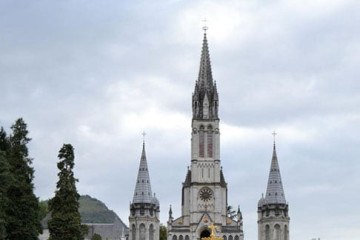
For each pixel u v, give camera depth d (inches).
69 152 4288.9
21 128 4274.1
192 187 7815.0
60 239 4153.5
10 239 3959.2
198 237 7687.0
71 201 4227.4
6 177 3814.0
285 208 7691.9
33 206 4124.0
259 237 7760.8
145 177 7795.3
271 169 7815.0
